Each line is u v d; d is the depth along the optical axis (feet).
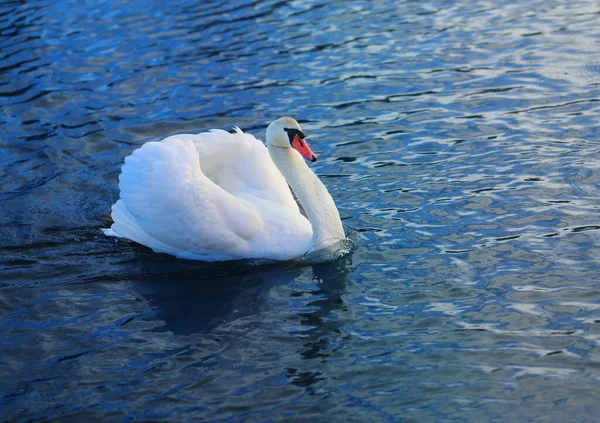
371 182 39.81
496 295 30.04
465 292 30.42
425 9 63.57
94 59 57.93
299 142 35.12
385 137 44.42
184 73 54.85
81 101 51.62
